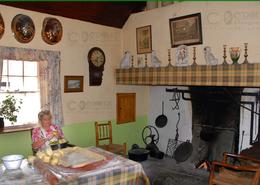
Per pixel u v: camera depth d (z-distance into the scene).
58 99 3.29
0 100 2.88
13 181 1.62
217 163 2.38
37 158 1.99
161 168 3.65
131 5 3.81
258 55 2.73
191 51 3.22
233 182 2.33
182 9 3.29
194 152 3.80
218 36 3.00
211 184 2.42
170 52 3.43
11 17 2.88
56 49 3.29
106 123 3.84
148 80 3.57
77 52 3.51
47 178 1.66
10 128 2.94
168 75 3.34
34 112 3.19
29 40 3.01
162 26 3.51
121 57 4.09
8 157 1.88
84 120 3.65
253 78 2.61
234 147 3.46
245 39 2.81
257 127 3.28
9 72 2.97
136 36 3.85
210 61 2.97
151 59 3.60
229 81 2.79
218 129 3.62
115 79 4.03
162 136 4.35
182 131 4.05
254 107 3.29
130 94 4.25
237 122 3.44
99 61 3.75
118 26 4.00
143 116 4.50
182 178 3.29
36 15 3.09
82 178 1.66
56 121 3.27
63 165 1.86
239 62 2.87
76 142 3.57
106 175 1.77
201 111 3.79
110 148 3.44
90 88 3.70
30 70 3.15
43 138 2.51
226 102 3.51
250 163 2.57
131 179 1.90
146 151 3.79
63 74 3.37
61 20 3.32
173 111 4.16
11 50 2.84
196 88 3.79
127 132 4.25
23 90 3.09
